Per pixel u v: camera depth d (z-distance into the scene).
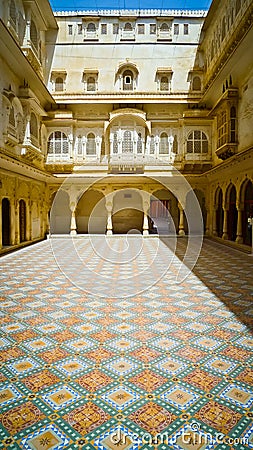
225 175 16.91
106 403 3.08
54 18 18.59
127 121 19.69
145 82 19.81
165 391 3.27
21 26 14.83
